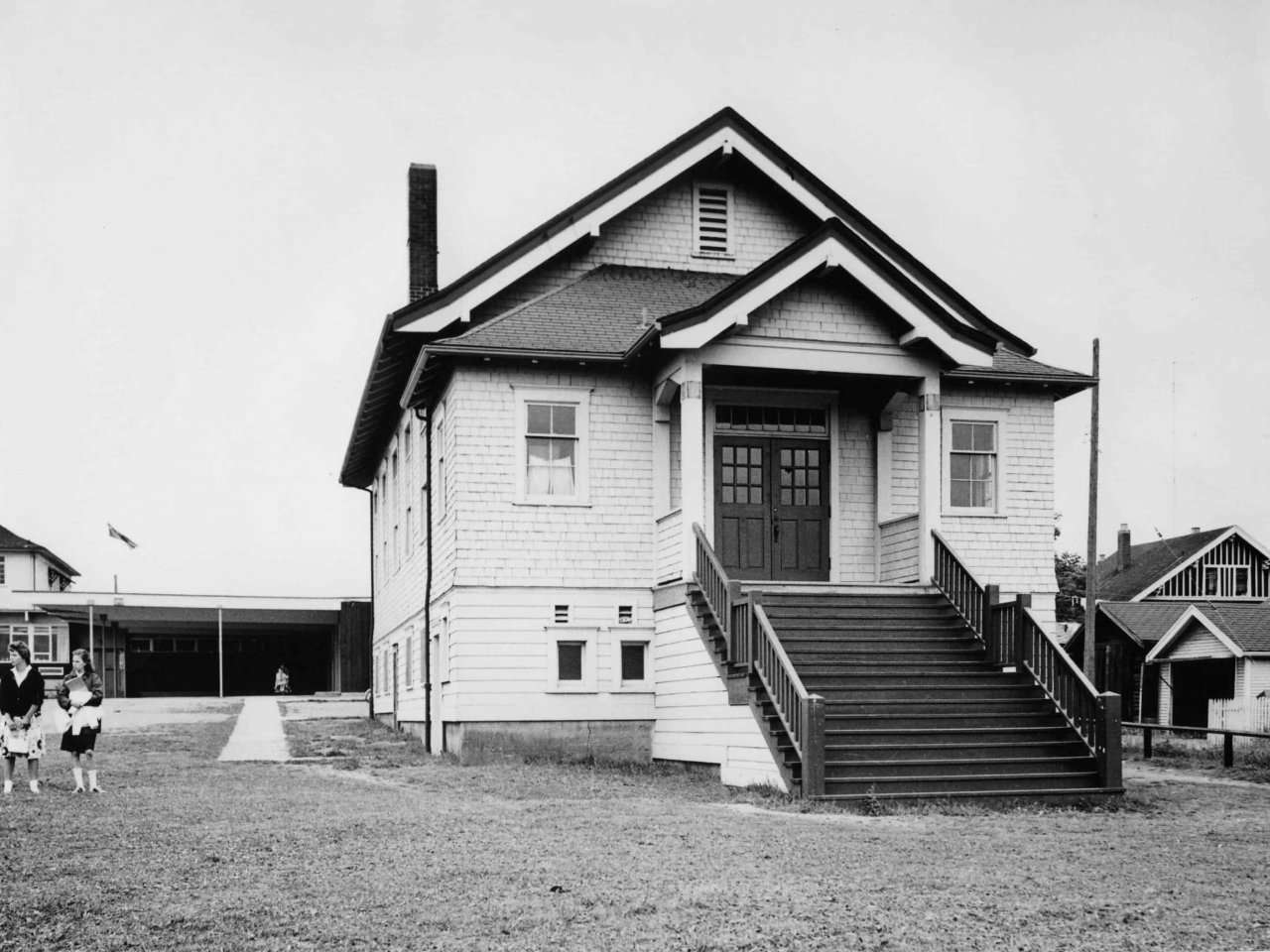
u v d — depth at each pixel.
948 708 15.46
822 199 21.95
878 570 20.47
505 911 7.75
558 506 19.31
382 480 31.94
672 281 21.66
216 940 7.14
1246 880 9.32
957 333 18.22
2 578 68.00
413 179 24.36
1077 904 8.27
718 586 16.83
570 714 19.05
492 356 18.81
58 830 10.63
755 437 20.44
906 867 9.41
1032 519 21.70
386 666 30.33
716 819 11.87
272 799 13.05
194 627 52.97
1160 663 39.31
